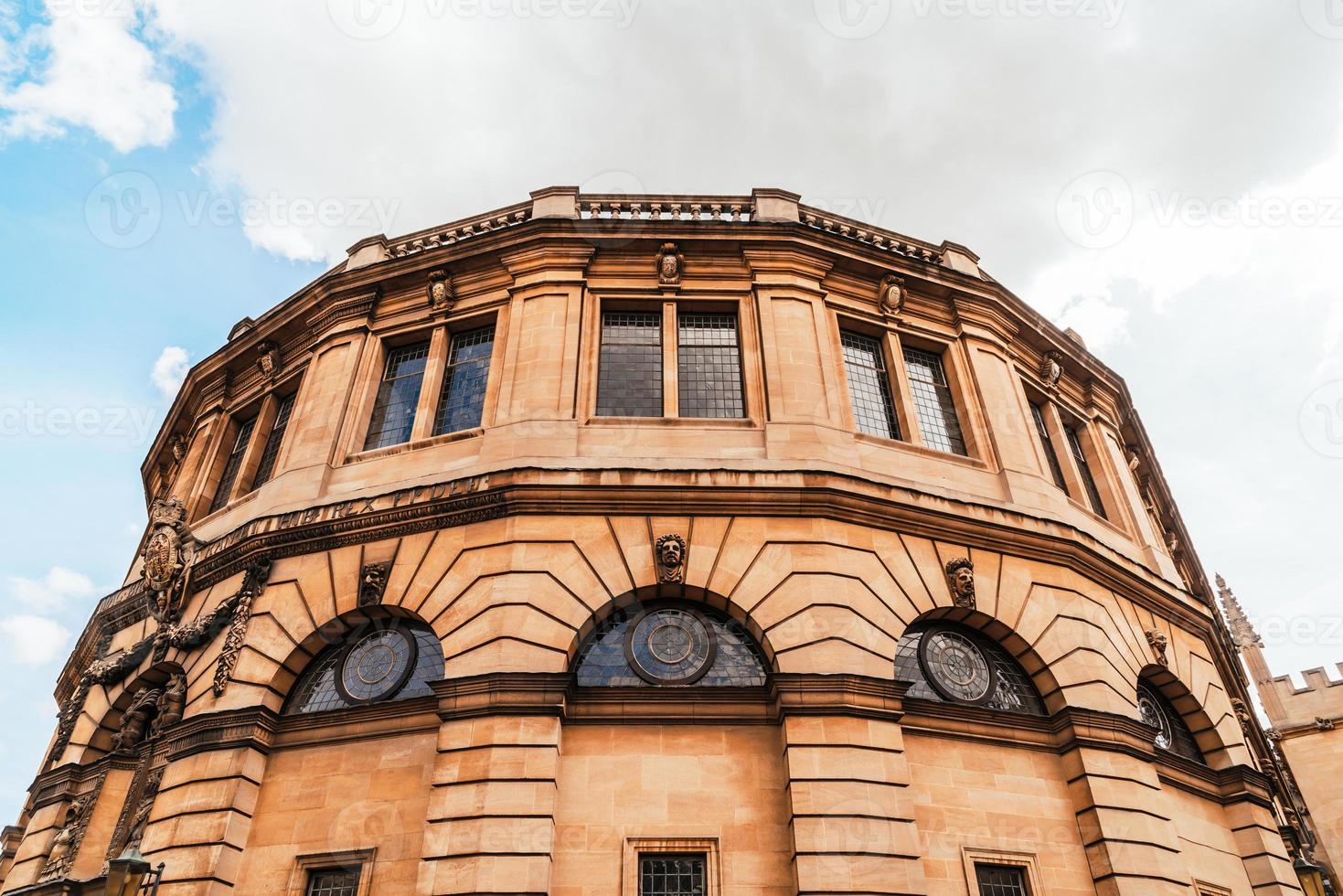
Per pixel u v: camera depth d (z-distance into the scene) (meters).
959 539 15.53
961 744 13.78
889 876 11.27
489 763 11.89
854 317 18.47
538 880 11.01
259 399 20.91
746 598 13.74
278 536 15.62
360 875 12.50
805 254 18.39
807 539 14.35
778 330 17.30
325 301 19.69
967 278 19.38
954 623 15.20
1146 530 20.36
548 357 16.81
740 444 15.95
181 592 16.97
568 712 12.88
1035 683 14.95
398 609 14.40
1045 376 20.69
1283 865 16.33
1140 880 12.77
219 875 12.52
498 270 18.77
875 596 14.23
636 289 18.05
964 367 18.86
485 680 12.55
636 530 14.38
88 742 17.00
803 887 11.09
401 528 15.11
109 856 14.34
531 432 15.73
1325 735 36.94
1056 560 16.05
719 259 18.44
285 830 13.16
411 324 18.91
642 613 14.20
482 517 14.69
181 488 20.77
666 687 13.16
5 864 20.02
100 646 19.11
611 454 15.63
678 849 11.96
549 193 19.75
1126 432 23.77
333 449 17.27
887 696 12.87
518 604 13.48
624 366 17.52
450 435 16.61
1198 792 16.34
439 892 11.02
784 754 12.41
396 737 13.59
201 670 15.29
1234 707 21.33
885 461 16.48
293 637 14.65
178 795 13.48
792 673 12.73
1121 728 14.32
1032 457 17.86
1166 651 17.25
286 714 14.27
